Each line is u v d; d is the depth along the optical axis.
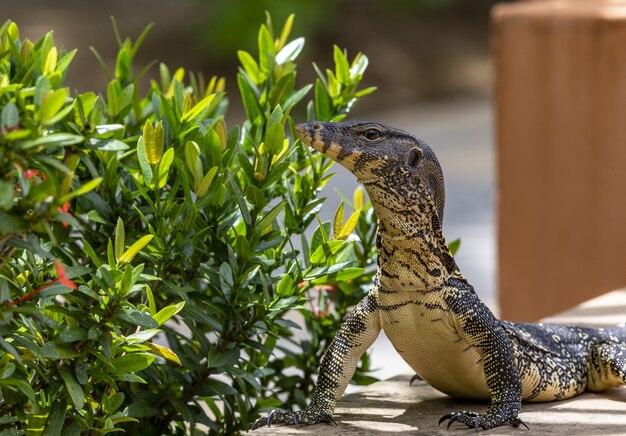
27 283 7.25
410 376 10.00
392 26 61.56
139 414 8.21
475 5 67.88
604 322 11.43
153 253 8.02
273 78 9.65
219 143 8.27
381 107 52.81
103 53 53.22
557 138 15.73
